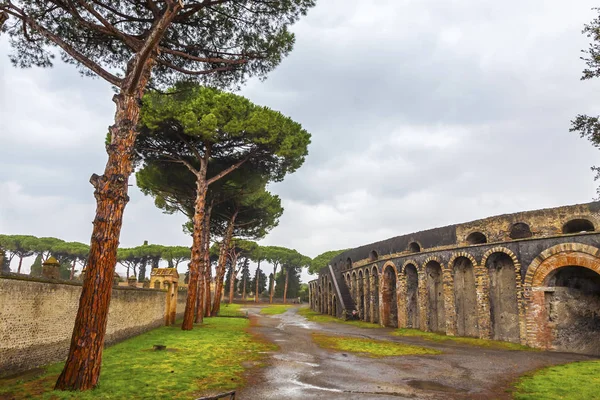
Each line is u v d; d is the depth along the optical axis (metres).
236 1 12.93
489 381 11.45
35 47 12.53
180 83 15.12
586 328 18.86
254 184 28.12
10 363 9.50
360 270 38.91
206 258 35.06
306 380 11.03
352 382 10.96
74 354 8.74
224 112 22.34
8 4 9.96
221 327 25.67
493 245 21.95
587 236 18.02
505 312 21.70
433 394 9.84
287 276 89.06
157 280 26.20
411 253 28.27
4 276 9.20
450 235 25.80
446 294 24.20
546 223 21.02
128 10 12.88
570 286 19.53
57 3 10.50
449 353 17.11
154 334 19.86
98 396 8.18
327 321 37.84
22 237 63.47
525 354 17.09
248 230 42.50
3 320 9.23
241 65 14.55
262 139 22.88
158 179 26.98
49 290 11.27
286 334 23.80
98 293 9.08
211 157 26.09
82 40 13.11
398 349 18.03
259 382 10.57
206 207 32.50
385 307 31.48
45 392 8.22
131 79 10.24
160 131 22.88
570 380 11.52
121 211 9.79
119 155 9.96
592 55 11.16
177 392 8.98
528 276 19.86
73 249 64.38
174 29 13.55
